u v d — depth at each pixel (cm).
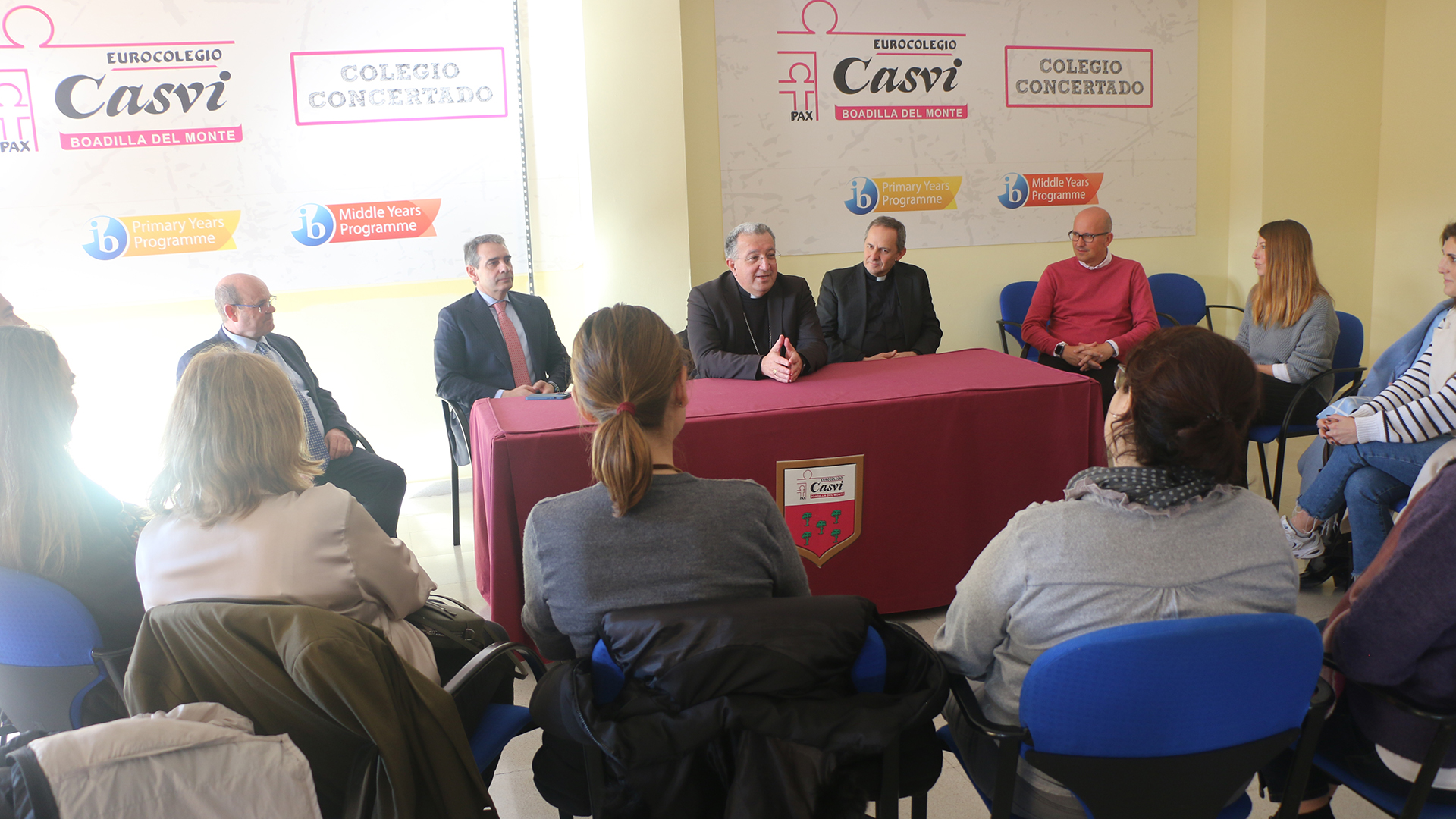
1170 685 103
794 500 232
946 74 430
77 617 138
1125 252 473
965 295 454
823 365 282
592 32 377
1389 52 466
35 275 353
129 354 368
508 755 206
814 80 416
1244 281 479
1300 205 471
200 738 97
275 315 382
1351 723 128
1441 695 113
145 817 93
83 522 143
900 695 110
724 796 108
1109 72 452
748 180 416
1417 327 247
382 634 116
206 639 111
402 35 370
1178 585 108
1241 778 111
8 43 336
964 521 247
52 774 87
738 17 404
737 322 290
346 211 376
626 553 118
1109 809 111
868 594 244
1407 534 112
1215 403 107
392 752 109
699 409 228
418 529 361
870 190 430
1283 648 103
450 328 335
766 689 105
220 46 355
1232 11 465
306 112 366
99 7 343
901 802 182
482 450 228
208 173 362
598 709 108
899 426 236
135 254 360
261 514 127
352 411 396
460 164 384
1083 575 109
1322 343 314
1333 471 245
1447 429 219
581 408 123
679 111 389
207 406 126
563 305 406
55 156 347
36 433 139
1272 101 457
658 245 397
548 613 131
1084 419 248
